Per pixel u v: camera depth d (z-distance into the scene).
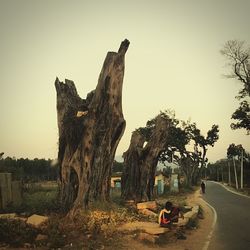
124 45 16.69
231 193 50.34
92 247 11.12
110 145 16.62
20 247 11.09
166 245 12.38
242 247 12.30
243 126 53.12
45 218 13.67
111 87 16.38
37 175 58.47
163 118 24.72
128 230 13.44
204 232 15.52
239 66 46.56
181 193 48.91
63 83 17.92
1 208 17.23
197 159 84.12
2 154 30.34
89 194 15.91
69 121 16.80
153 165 24.14
